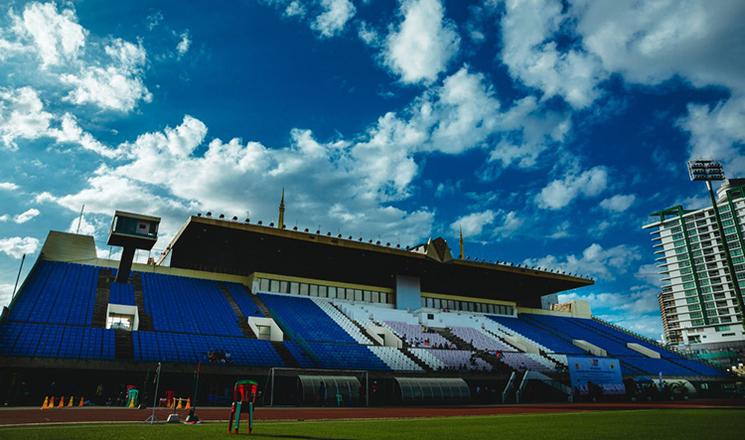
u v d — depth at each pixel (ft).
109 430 53.98
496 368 185.26
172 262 196.85
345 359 161.07
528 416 88.38
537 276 256.93
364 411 106.32
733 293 563.89
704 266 597.52
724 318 568.82
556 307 329.72
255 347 151.94
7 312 128.57
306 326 181.27
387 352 176.96
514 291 288.92
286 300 202.59
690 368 249.55
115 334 134.21
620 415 88.79
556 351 229.86
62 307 143.54
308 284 216.13
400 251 214.48
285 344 160.45
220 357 135.03
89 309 147.54
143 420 73.05
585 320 309.63
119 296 161.89
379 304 230.89
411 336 202.69
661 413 93.30
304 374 140.36
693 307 599.57
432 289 256.52
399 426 65.10
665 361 252.62
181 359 130.72
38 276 160.76
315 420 78.28
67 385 118.11
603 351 244.42
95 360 116.98
